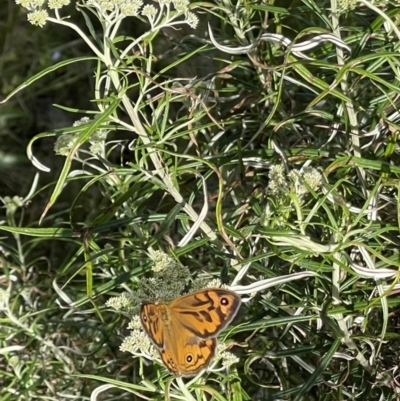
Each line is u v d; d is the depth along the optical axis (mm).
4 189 1229
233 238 784
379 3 755
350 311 735
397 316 811
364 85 852
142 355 691
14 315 869
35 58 1314
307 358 834
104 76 721
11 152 1261
